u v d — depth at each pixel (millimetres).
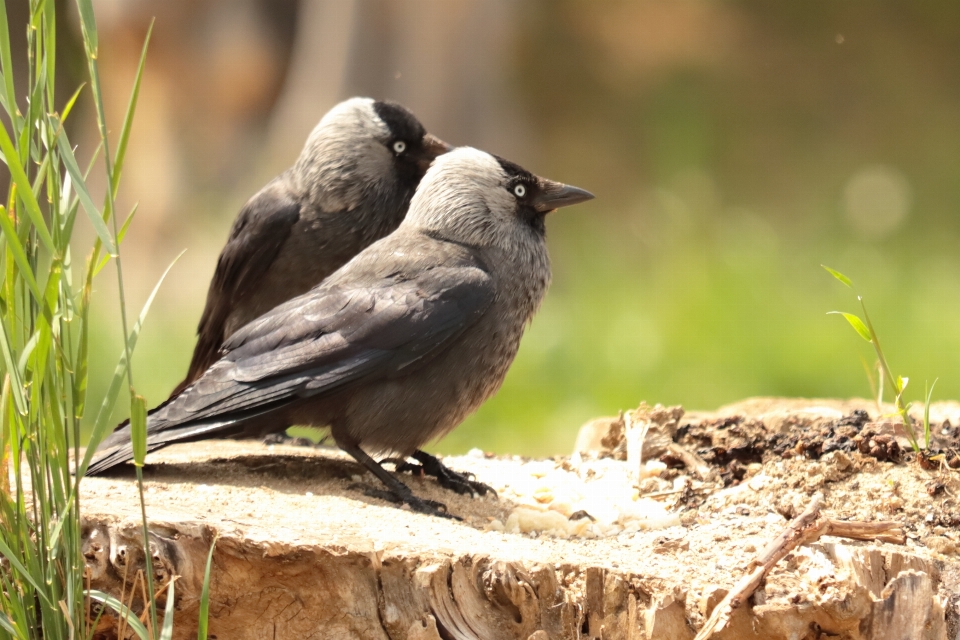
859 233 27578
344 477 8859
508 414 19031
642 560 6910
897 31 37125
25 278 5910
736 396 19594
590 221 27781
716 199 29938
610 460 9414
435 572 6438
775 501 7984
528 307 9242
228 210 24406
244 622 6547
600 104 34969
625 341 20703
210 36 26000
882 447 8227
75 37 26719
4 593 6250
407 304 8430
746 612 6387
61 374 6082
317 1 25406
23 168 5926
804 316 21156
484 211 9141
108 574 6305
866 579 6492
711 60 36156
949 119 34250
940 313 21453
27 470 7348
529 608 6496
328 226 11148
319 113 24781
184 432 8172
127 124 5785
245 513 7051
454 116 25156
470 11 24844
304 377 8258
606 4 36938
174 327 21047
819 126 34094
